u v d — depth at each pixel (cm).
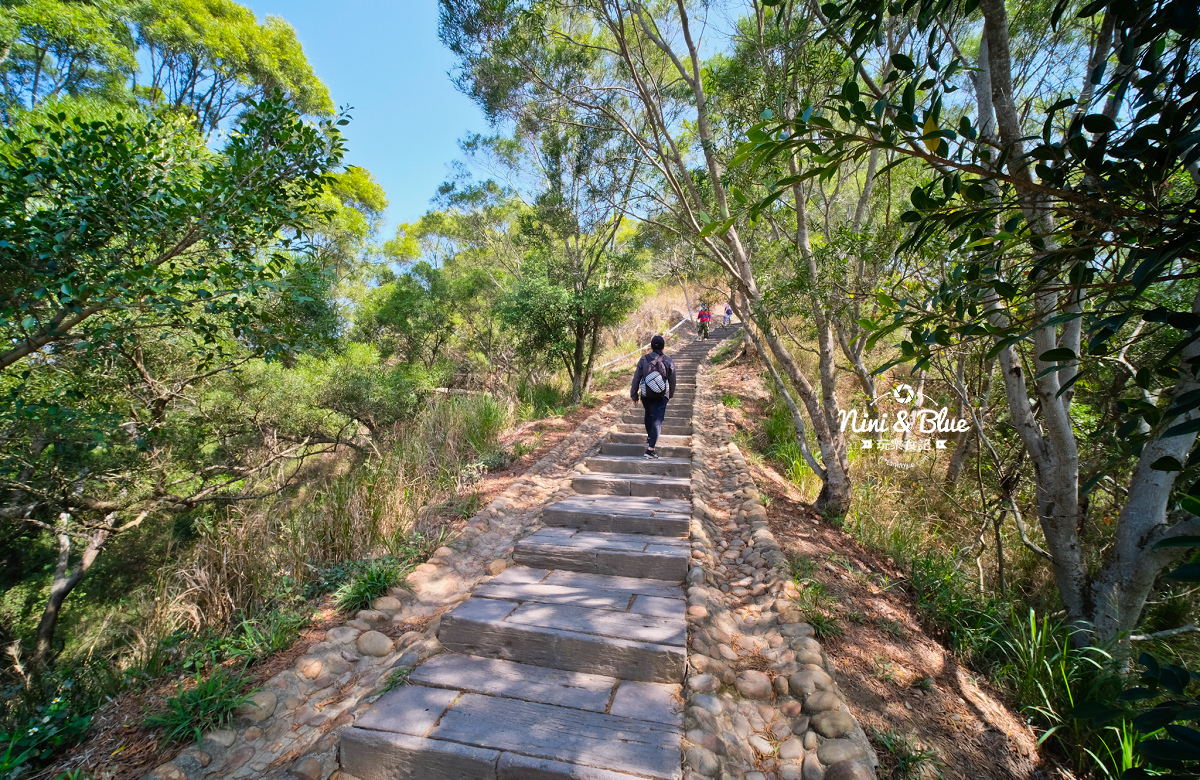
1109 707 99
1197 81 97
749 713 273
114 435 553
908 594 414
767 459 731
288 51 1412
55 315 347
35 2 811
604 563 402
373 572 378
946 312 142
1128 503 331
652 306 2514
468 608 336
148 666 296
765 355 595
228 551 369
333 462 1191
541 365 1168
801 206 489
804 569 393
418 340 1384
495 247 1507
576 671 298
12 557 809
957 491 627
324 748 256
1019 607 423
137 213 324
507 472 646
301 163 374
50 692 288
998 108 222
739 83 477
